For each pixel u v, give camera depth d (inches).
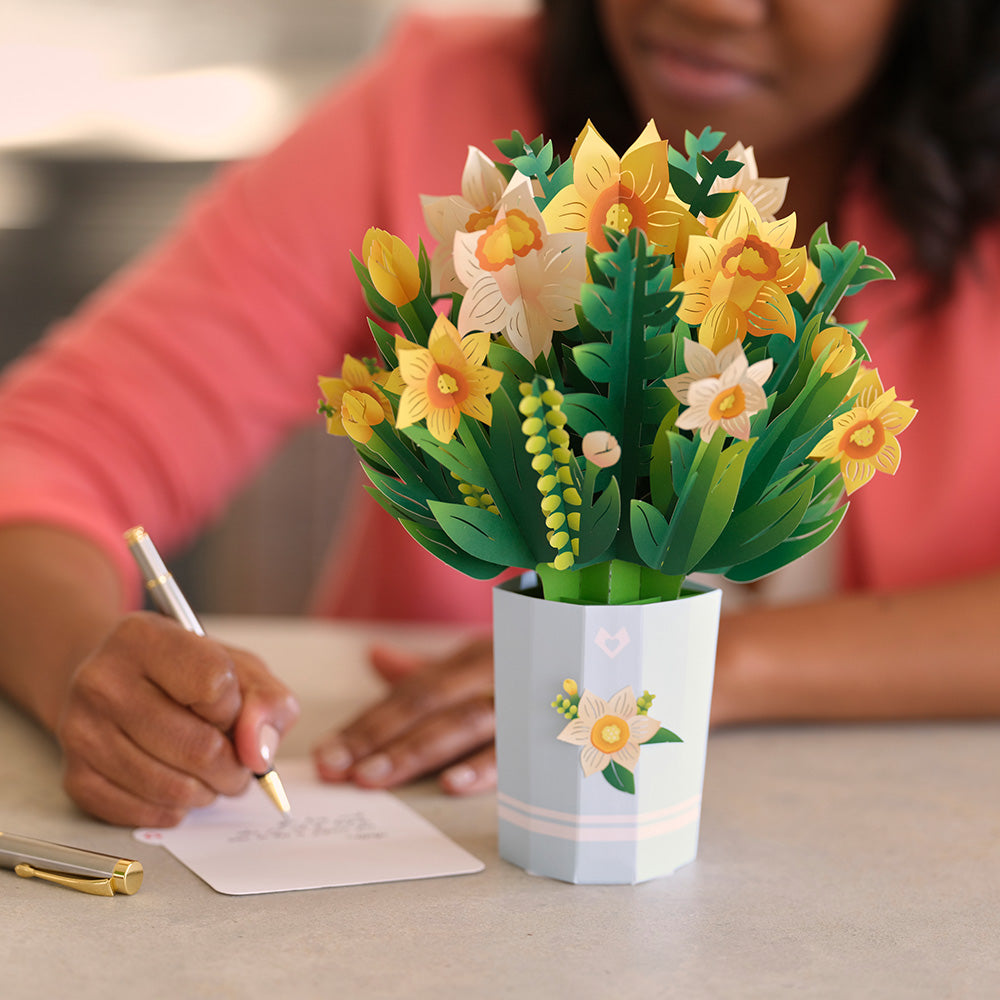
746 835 42.0
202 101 116.6
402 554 73.2
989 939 38.3
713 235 37.9
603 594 39.2
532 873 40.1
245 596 121.7
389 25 114.8
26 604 48.0
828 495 39.3
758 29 52.5
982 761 46.3
